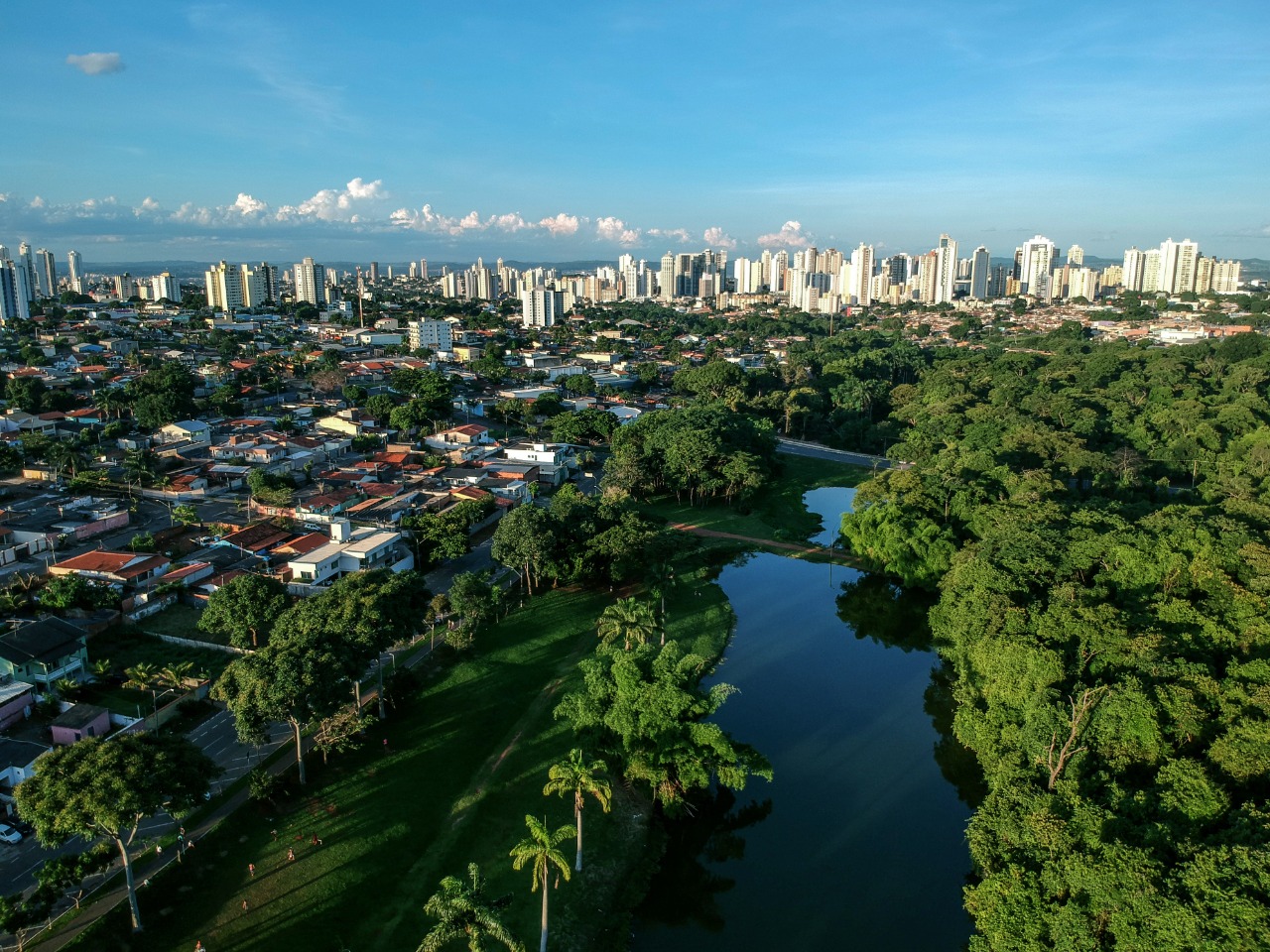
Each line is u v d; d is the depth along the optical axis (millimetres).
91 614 114250
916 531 141375
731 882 78125
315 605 96875
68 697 96625
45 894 62062
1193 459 196000
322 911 69312
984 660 91938
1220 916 52844
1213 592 97500
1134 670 82312
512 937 57125
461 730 95062
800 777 93938
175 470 192250
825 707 108938
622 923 72125
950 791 91688
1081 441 193875
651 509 185625
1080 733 76875
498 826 81125
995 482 160000
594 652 116062
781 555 163625
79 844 73688
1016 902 62875
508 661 111500
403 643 113500
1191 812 65250
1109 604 94688
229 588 108188
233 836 75938
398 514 161750
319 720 82875
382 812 80938
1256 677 79000
